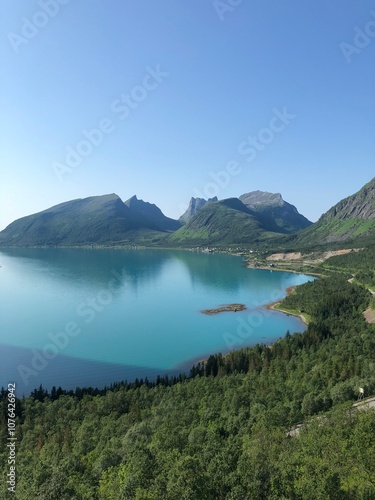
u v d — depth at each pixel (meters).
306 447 50.78
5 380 126.62
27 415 91.56
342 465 45.31
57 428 85.12
